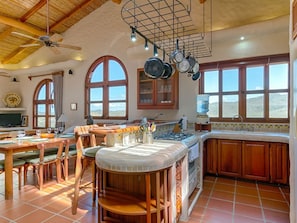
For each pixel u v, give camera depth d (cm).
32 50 732
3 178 405
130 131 256
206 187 358
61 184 370
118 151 219
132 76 558
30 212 269
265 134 369
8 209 277
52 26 623
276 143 354
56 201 300
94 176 292
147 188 186
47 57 715
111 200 206
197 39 405
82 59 642
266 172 362
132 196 213
